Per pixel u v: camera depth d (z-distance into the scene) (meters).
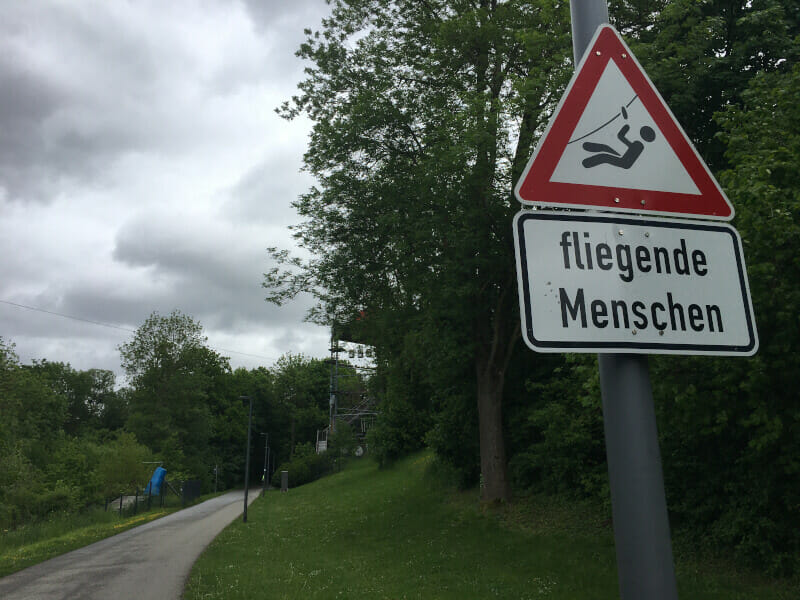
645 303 1.93
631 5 16.47
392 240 17.12
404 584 12.16
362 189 17.62
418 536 17.30
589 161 2.09
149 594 13.03
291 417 97.50
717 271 2.04
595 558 12.52
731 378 7.25
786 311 6.48
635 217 2.01
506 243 16.34
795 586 9.20
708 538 11.37
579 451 15.34
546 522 15.78
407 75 18.39
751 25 13.30
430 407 38.56
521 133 15.10
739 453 10.45
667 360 7.31
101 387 91.75
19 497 34.72
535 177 2.03
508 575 12.08
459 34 16.19
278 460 96.81
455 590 11.34
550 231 1.92
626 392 1.84
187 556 17.98
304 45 19.33
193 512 36.00
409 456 39.59
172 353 69.25
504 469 18.27
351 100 18.67
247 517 29.62
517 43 16.38
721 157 13.73
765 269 6.33
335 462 66.44
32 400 55.56
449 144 14.94
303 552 17.23
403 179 17.14
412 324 18.64
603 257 1.94
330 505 29.81
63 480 42.03
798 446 8.10
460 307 16.67
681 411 7.89
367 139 17.75
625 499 1.74
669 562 1.66
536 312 1.84
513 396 19.62
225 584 13.23
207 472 72.25
